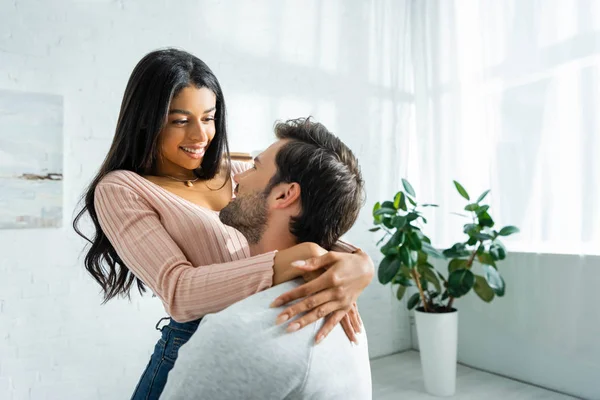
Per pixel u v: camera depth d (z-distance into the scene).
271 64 2.97
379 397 2.70
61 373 2.31
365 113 3.39
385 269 2.63
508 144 2.82
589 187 2.42
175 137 1.09
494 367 3.01
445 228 3.24
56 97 2.28
